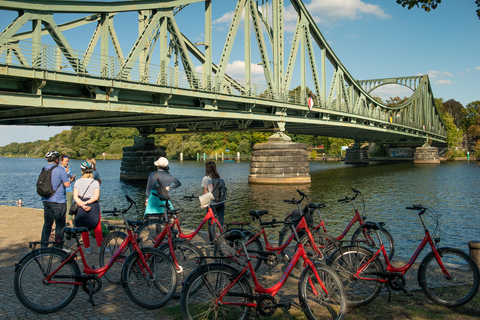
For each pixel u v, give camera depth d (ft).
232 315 18.11
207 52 110.93
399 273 21.21
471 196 116.78
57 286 20.39
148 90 89.15
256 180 150.10
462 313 19.98
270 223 23.35
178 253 23.91
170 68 94.89
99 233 31.22
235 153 459.73
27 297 19.97
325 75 181.37
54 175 31.09
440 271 21.74
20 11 68.03
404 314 19.80
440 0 39.52
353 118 212.43
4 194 145.28
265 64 136.87
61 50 74.08
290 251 30.78
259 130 160.76
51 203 30.89
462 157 421.18
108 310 20.45
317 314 18.65
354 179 175.83
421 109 384.68
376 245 28.68
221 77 114.01
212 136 480.23
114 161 531.91
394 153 421.59
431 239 21.93
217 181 30.99
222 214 31.65
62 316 19.67
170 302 21.62
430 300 21.44
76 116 97.91
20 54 74.64
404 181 165.07
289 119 148.87
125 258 22.94
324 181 164.14
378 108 268.62
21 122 104.63
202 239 36.58
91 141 612.29
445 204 101.86
